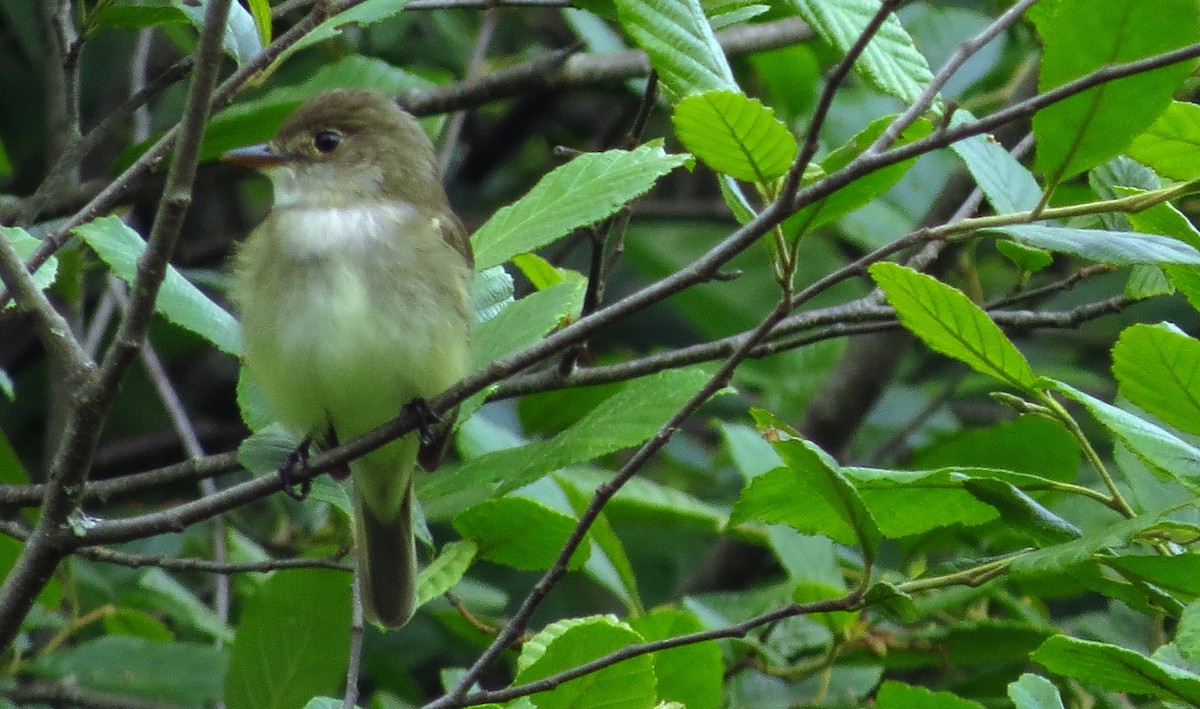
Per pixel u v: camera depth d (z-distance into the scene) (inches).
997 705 362.6
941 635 335.3
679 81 253.3
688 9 257.1
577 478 389.1
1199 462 243.9
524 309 317.1
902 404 537.0
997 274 553.6
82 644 382.6
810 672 335.9
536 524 309.3
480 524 310.8
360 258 301.9
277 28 512.7
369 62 410.0
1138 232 261.0
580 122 596.1
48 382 509.0
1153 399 256.8
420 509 324.5
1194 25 234.7
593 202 291.6
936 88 240.2
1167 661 263.3
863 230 506.9
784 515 281.7
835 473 241.4
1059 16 238.8
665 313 567.2
